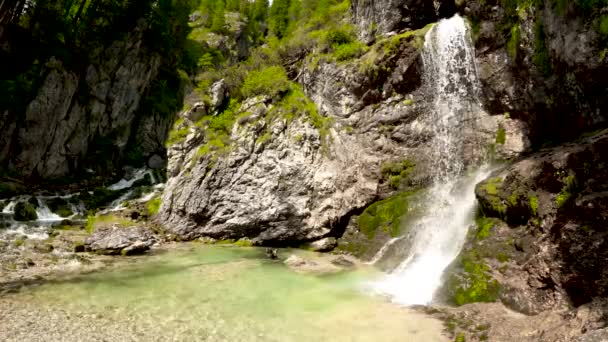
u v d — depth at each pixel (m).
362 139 18.95
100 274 13.88
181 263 15.53
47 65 33.12
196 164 21.17
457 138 16.67
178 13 54.34
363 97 19.34
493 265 10.52
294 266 14.99
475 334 8.58
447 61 17.33
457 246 12.88
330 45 21.77
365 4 23.11
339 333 9.05
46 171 32.56
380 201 17.66
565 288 8.52
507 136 15.12
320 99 20.81
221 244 19.36
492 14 15.63
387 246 15.62
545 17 12.73
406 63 18.17
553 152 10.95
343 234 18.09
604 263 7.82
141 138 42.69
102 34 39.56
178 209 21.05
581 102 11.46
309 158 19.30
